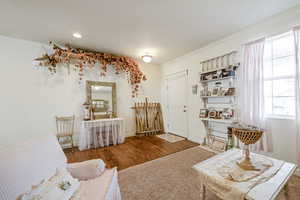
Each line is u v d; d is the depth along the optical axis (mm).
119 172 2072
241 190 993
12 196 774
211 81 3178
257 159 1456
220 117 2877
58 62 3156
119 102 4109
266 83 2305
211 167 1335
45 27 2385
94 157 2676
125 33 2627
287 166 1305
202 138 3434
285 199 1322
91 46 3244
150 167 2213
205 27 2459
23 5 1801
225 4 1861
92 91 3627
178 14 2066
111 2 1780
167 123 4715
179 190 1640
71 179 1081
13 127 2752
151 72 4785
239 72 2619
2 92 2662
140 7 1891
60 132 3229
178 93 4211
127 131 4258
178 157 2592
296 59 1874
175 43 3127
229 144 2646
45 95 3084
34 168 953
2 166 803
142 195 1560
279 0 1797
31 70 2936
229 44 2787
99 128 3371
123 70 4156
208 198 1484
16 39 2789
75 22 2238
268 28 2223
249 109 2367
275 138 2166
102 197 970
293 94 2061
